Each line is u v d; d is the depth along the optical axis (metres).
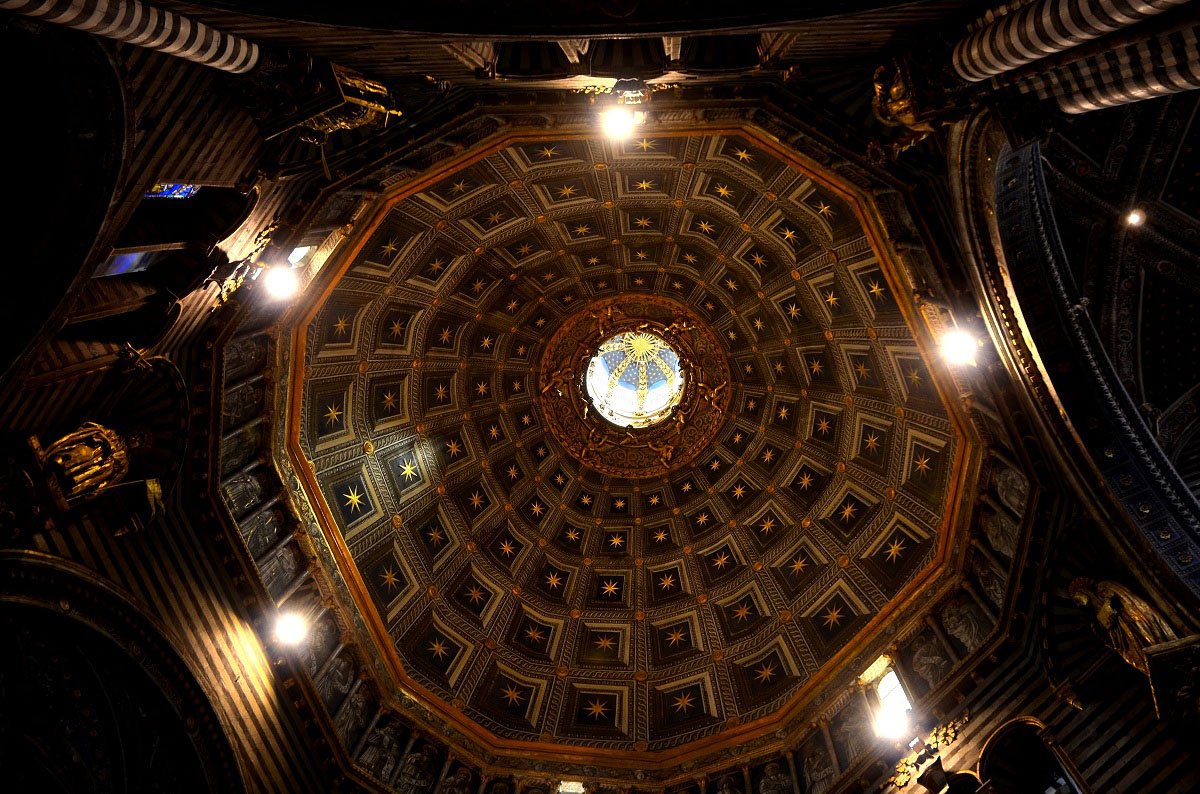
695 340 29.81
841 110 16.31
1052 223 16.42
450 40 12.47
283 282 18.89
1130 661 15.34
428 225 23.23
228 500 19.34
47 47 10.08
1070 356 16.55
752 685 24.72
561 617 27.64
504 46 15.80
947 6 12.14
